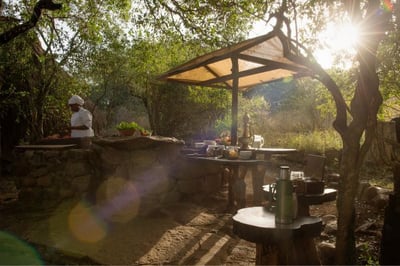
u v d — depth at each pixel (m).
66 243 4.27
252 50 6.04
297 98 15.18
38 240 4.37
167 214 5.41
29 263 3.71
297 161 10.81
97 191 5.80
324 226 4.89
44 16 9.58
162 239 4.40
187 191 6.12
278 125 15.46
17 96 10.48
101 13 9.30
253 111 15.26
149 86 15.75
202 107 15.70
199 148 7.30
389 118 6.50
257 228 2.41
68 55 10.57
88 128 7.10
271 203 2.88
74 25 10.09
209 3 6.22
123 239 4.41
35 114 10.80
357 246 4.01
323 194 3.62
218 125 15.08
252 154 6.12
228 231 4.75
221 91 12.67
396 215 3.10
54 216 5.37
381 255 3.21
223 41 6.77
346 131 3.04
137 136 5.55
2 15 9.14
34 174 5.91
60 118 12.42
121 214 5.39
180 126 16.47
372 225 4.84
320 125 14.09
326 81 3.08
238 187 5.59
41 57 9.30
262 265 2.70
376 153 8.97
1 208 5.92
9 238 4.45
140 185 5.56
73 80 11.56
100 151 5.78
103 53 11.70
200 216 5.33
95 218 5.25
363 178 8.36
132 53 10.91
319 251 3.91
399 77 5.45
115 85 16.52
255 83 8.62
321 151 10.51
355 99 2.99
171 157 5.95
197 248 4.14
